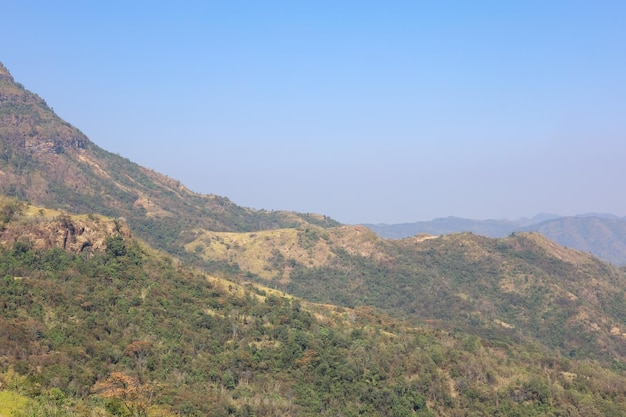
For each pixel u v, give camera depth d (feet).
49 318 348.38
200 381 358.64
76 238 427.74
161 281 438.81
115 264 426.92
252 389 372.58
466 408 414.41
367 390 398.83
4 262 380.58
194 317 412.57
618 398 442.50
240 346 405.80
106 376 322.96
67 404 273.13
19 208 440.45
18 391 271.69
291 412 362.94
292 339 427.33
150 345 359.66
